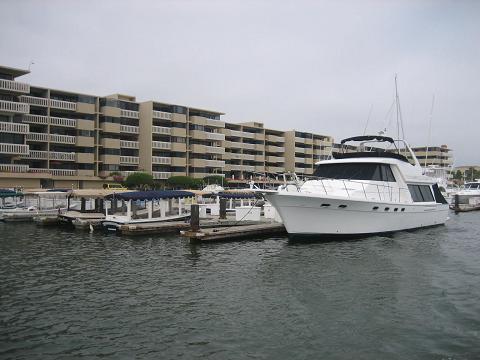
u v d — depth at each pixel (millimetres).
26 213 37125
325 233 23031
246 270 17219
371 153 27562
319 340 10219
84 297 13664
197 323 11344
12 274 16703
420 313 11938
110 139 58562
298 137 90562
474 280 15375
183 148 66750
